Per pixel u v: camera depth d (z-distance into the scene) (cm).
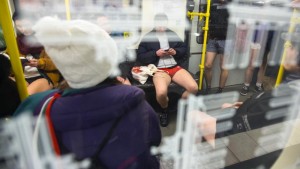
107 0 128
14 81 59
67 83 54
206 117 77
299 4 94
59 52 47
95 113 48
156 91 166
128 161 52
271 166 63
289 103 68
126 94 52
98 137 50
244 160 65
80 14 120
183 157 67
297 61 76
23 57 106
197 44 219
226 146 70
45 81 104
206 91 189
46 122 48
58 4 113
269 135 66
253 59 141
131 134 53
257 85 135
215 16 188
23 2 105
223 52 175
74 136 48
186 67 209
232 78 165
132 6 149
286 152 61
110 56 52
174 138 71
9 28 52
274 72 121
